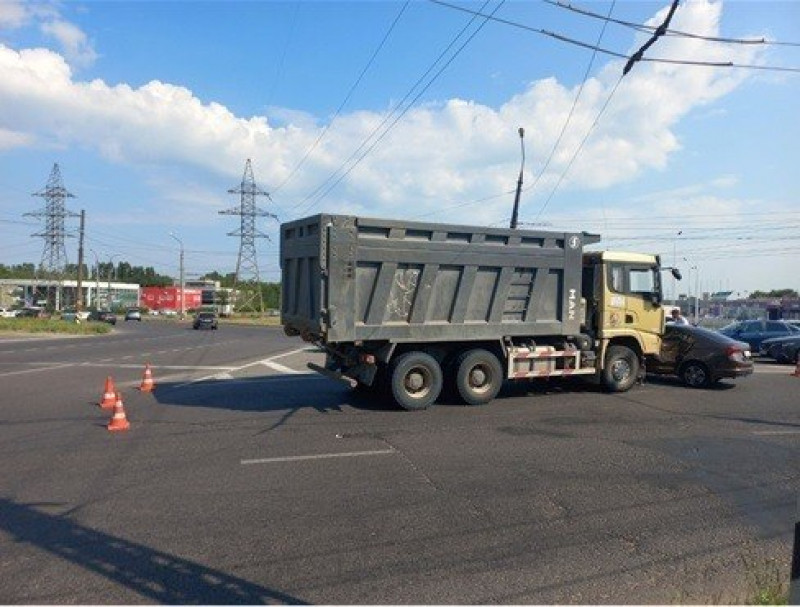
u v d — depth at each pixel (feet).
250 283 344.28
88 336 139.13
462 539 16.49
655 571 14.57
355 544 16.14
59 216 276.41
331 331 33.73
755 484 21.65
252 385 47.80
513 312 38.99
